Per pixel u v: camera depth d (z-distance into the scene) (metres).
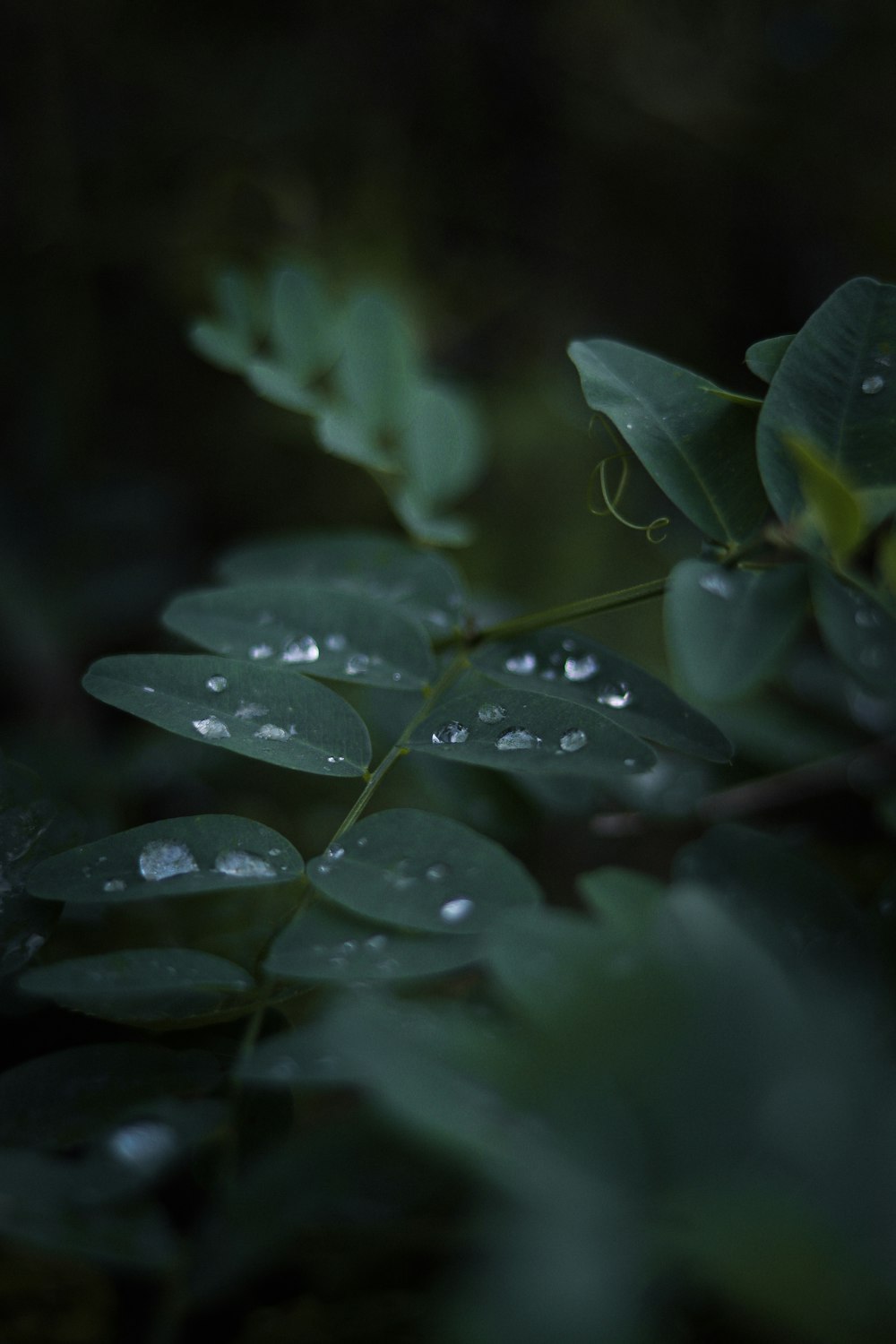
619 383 0.24
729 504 0.23
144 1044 0.21
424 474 0.30
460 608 0.26
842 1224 0.17
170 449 0.55
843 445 0.23
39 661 0.43
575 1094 0.18
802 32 0.66
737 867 0.22
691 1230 0.17
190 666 0.23
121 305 0.55
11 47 0.53
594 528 0.54
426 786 0.27
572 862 0.31
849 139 0.66
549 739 0.22
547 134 0.63
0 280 0.53
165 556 0.49
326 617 0.24
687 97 0.65
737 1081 0.18
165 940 0.24
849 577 0.22
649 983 0.18
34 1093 0.20
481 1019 0.20
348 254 0.59
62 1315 0.22
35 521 0.47
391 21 0.60
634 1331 0.17
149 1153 0.20
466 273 0.63
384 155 0.61
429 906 0.21
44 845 0.22
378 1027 0.18
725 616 0.24
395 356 0.30
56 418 0.51
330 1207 0.19
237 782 0.31
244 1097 0.20
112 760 0.31
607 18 0.63
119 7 0.55
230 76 0.58
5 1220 0.19
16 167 0.54
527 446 0.56
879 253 0.66
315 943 0.21
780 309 0.66
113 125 0.56
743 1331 0.19
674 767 0.28
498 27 0.61
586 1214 0.18
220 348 0.31
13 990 0.22
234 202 0.57
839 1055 0.18
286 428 0.55
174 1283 0.19
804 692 0.30
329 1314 0.20
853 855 0.27
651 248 0.66
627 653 0.48
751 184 0.66
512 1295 0.18
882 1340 0.16
